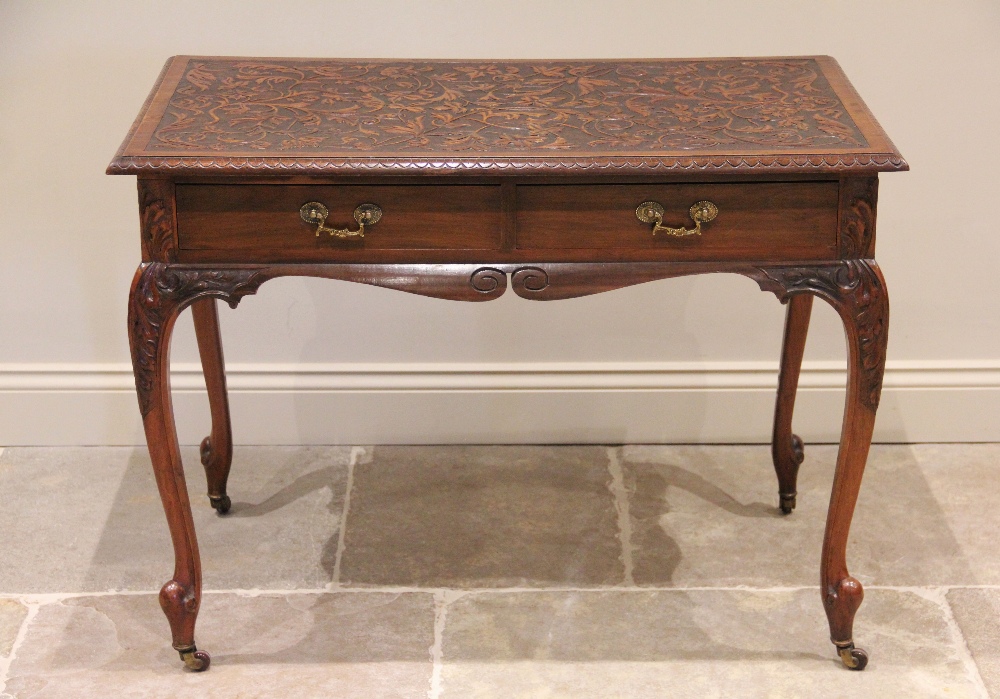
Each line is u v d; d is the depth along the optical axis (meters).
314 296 2.42
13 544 2.20
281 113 1.75
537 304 2.43
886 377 2.50
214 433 2.22
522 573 2.13
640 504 2.34
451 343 2.47
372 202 1.64
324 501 2.35
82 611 2.03
